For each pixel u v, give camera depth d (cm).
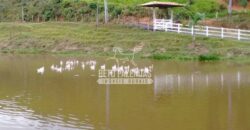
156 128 2217
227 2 7944
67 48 6191
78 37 6419
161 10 7188
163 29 6212
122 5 7812
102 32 6425
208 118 2395
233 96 2948
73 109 2638
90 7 8019
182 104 2738
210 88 3250
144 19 7288
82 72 4194
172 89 3250
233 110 2570
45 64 4900
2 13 8906
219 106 2662
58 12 8350
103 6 7925
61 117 2445
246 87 3259
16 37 6825
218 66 4500
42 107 2684
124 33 6259
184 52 5328
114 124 2295
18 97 3005
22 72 4250
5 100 2903
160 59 5209
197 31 5806
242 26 6494
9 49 6500
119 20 7356
